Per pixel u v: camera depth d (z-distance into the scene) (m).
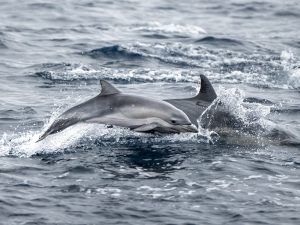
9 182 31.44
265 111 41.34
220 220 27.84
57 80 53.22
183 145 37.44
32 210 28.50
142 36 70.06
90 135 38.38
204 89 41.06
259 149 37.06
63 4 83.06
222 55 62.84
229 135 38.69
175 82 53.47
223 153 36.19
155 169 33.59
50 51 62.56
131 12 83.62
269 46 67.56
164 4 89.75
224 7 88.81
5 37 65.88
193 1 92.56
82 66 57.34
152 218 27.97
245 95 49.50
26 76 54.09
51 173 32.81
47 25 73.75
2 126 40.69
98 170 33.31
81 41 66.69
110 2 87.44
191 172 33.16
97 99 37.44
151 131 37.28
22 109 44.47
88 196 30.03
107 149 36.59
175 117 36.62
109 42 66.50
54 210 28.56
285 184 31.80
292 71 57.91
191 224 27.47
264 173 33.22
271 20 82.25
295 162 35.03
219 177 32.50
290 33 75.00
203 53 63.19
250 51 65.00
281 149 37.22
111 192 30.50
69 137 37.88
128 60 59.94
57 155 35.53
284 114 45.00
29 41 66.00
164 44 65.81
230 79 54.94
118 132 39.00
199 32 73.75
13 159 34.81
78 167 33.66
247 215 28.25
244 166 34.12
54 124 36.91
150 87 51.59
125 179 32.12
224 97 40.47
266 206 29.16
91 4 85.19
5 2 82.69
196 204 29.31
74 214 28.23
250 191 30.80
